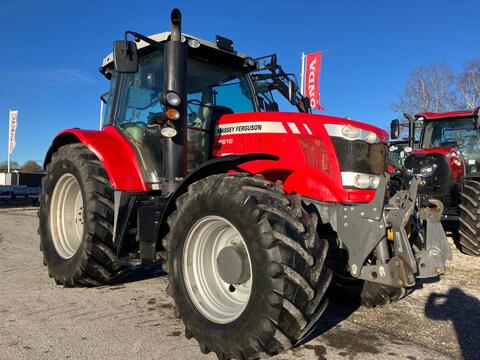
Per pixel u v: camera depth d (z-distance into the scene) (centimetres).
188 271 292
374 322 334
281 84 457
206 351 273
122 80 441
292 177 322
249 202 255
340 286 363
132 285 438
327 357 271
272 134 334
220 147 372
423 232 298
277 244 242
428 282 455
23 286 430
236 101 430
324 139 312
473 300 391
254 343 243
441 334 311
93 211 392
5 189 1792
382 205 275
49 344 289
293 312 238
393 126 867
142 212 354
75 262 403
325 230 305
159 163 390
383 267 273
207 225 289
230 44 409
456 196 729
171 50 339
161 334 307
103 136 420
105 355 273
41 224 459
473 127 809
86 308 362
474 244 628
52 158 465
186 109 352
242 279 270
